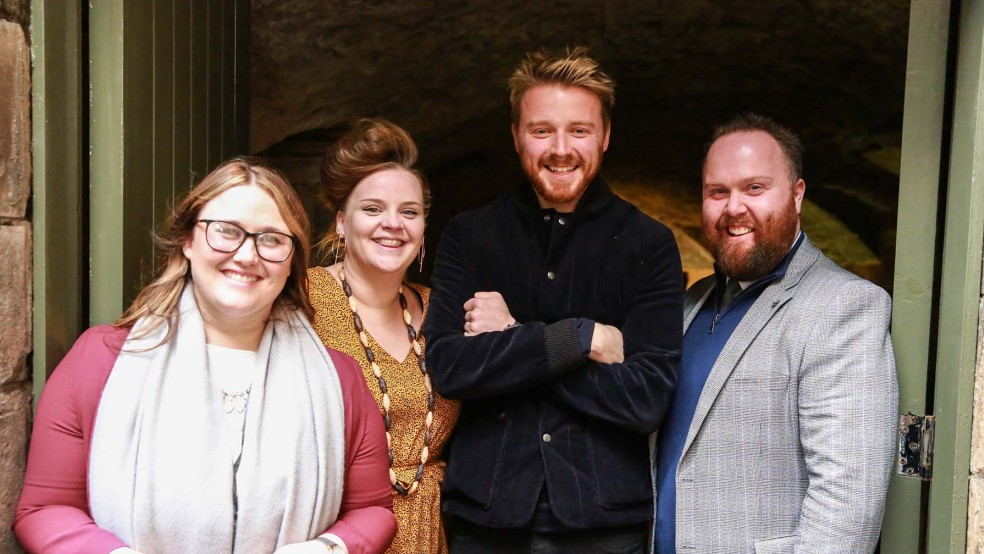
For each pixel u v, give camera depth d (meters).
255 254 1.29
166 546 1.21
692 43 3.75
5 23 1.29
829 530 1.43
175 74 1.73
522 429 1.65
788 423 1.55
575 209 1.74
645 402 1.57
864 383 1.47
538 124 1.67
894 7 3.25
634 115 5.01
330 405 1.38
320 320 1.65
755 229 1.61
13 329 1.32
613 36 3.60
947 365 1.43
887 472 1.46
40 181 1.36
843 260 7.17
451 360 1.62
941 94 1.49
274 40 2.84
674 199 7.06
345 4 2.83
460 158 5.09
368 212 1.65
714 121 5.04
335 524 1.38
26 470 1.34
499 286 1.75
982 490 1.37
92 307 1.50
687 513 1.60
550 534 1.63
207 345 1.34
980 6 1.37
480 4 3.11
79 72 1.45
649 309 1.65
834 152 5.42
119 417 1.22
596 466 1.62
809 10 3.40
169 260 1.35
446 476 1.70
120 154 1.49
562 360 1.56
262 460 1.28
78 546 1.18
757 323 1.60
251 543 1.25
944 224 1.50
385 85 3.43
